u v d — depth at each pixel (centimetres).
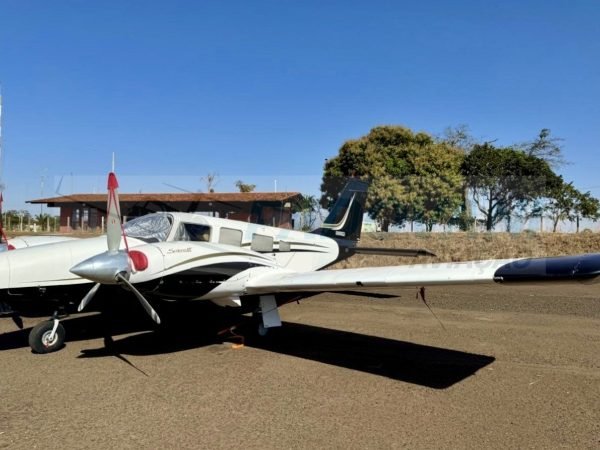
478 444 295
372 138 1900
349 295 974
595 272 311
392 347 545
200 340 576
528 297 949
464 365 473
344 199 880
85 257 522
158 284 484
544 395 386
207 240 598
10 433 306
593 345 553
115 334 604
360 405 362
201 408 354
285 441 298
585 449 288
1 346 544
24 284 488
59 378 425
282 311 785
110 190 470
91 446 288
